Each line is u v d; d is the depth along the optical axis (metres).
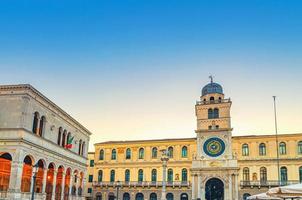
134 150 87.94
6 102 45.91
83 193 68.19
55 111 55.00
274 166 75.88
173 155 84.25
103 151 90.50
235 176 74.31
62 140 58.66
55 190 55.25
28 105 46.12
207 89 84.12
